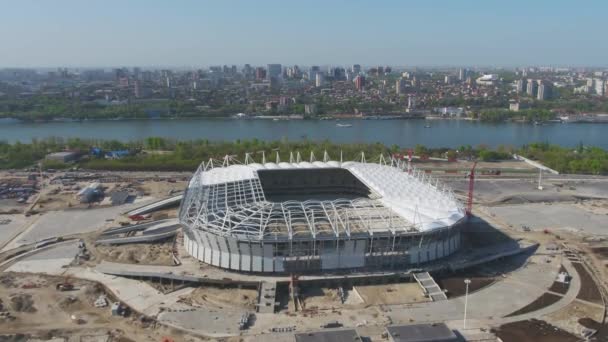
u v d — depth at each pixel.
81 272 161.38
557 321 131.88
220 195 185.12
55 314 134.00
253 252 154.25
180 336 123.38
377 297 145.88
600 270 166.38
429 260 165.88
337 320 131.88
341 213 171.88
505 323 130.75
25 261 170.62
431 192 195.25
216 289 150.75
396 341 115.69
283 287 151.00
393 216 170.12
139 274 155.88
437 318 133.12
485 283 155.50
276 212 165.38
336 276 152.75
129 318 132.25
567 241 195.38
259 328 127.44
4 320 130.25
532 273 163.62
